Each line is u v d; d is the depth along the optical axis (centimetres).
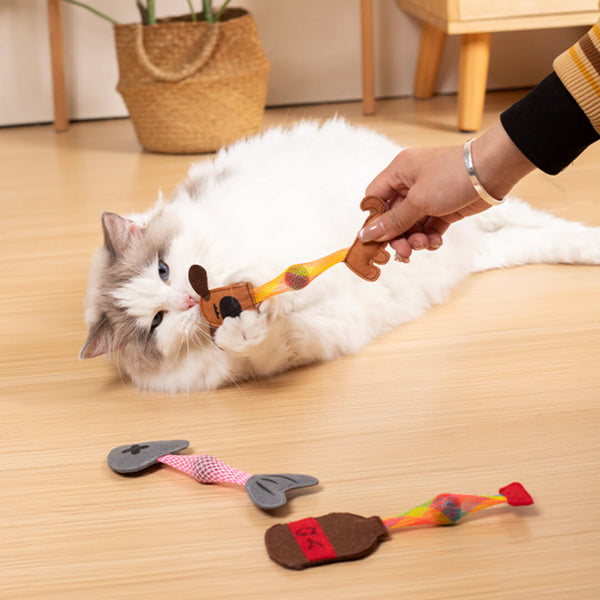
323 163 153
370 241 106
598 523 90
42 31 314
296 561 86
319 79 333
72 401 130
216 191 140
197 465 104
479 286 162
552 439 107
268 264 126
